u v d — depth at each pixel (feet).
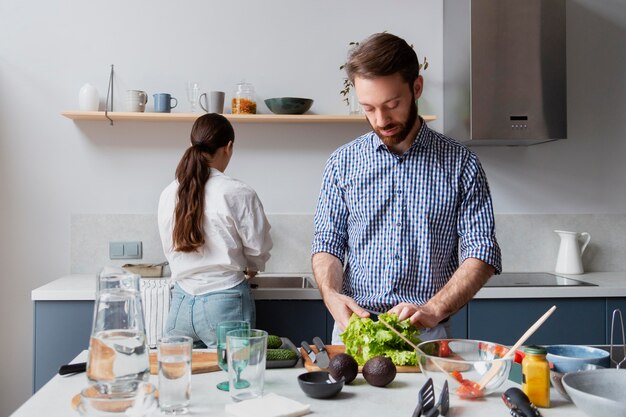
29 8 10.70
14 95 10.69
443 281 6.43
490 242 6.15
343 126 11.14
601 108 11.63
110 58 10.82
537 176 11.50
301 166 11.12
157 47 10.88
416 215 6.28
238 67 11.00
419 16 11.26
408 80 5.52
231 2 10.98
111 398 3.41
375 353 4.89
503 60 10.09
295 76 11.09
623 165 11.66
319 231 6.67
